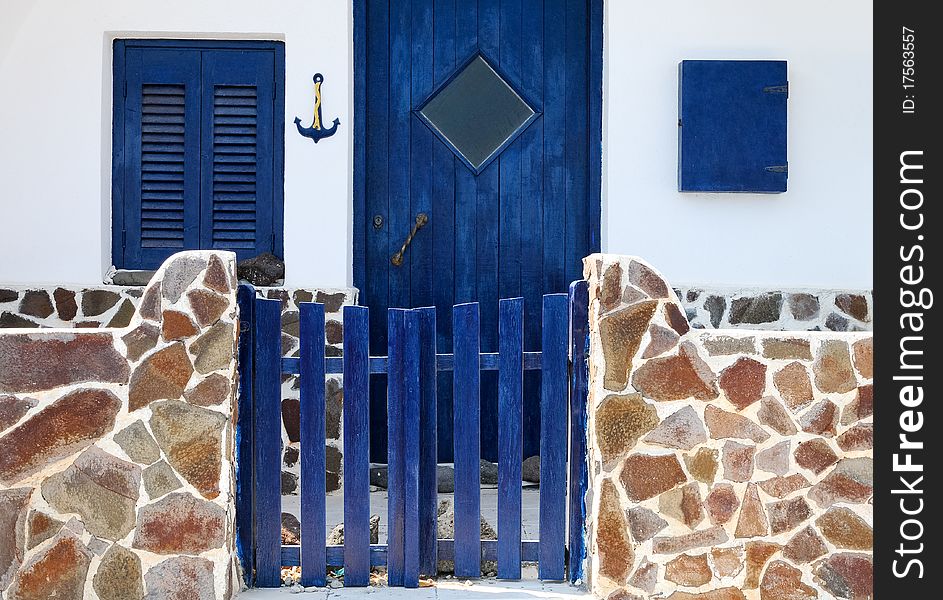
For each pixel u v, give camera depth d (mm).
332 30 5273
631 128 5289
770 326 5230
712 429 3615
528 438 5559
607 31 5316
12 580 3445
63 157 5219
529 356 3824
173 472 3518
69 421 3484
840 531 3617
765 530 3611
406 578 3771
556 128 5559
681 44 5281
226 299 3545
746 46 5277
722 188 5203
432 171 5562
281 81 5363
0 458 3445
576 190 5566
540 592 3678
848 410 3619
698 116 5191
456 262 5574
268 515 3783
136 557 3504
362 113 5434
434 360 3818
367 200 5543
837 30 5273
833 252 5305
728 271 5305
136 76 5348
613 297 3623
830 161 5289
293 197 5273
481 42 5539
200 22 5246
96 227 5230
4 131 5188
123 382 3508
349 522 3791
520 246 5574
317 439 3785
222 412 3529
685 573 3607
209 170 5379
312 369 3783
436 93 5543
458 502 3820
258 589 3748
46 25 5199
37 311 5172
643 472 3613
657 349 3623
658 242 5297
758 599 3600
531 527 4496
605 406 3617
